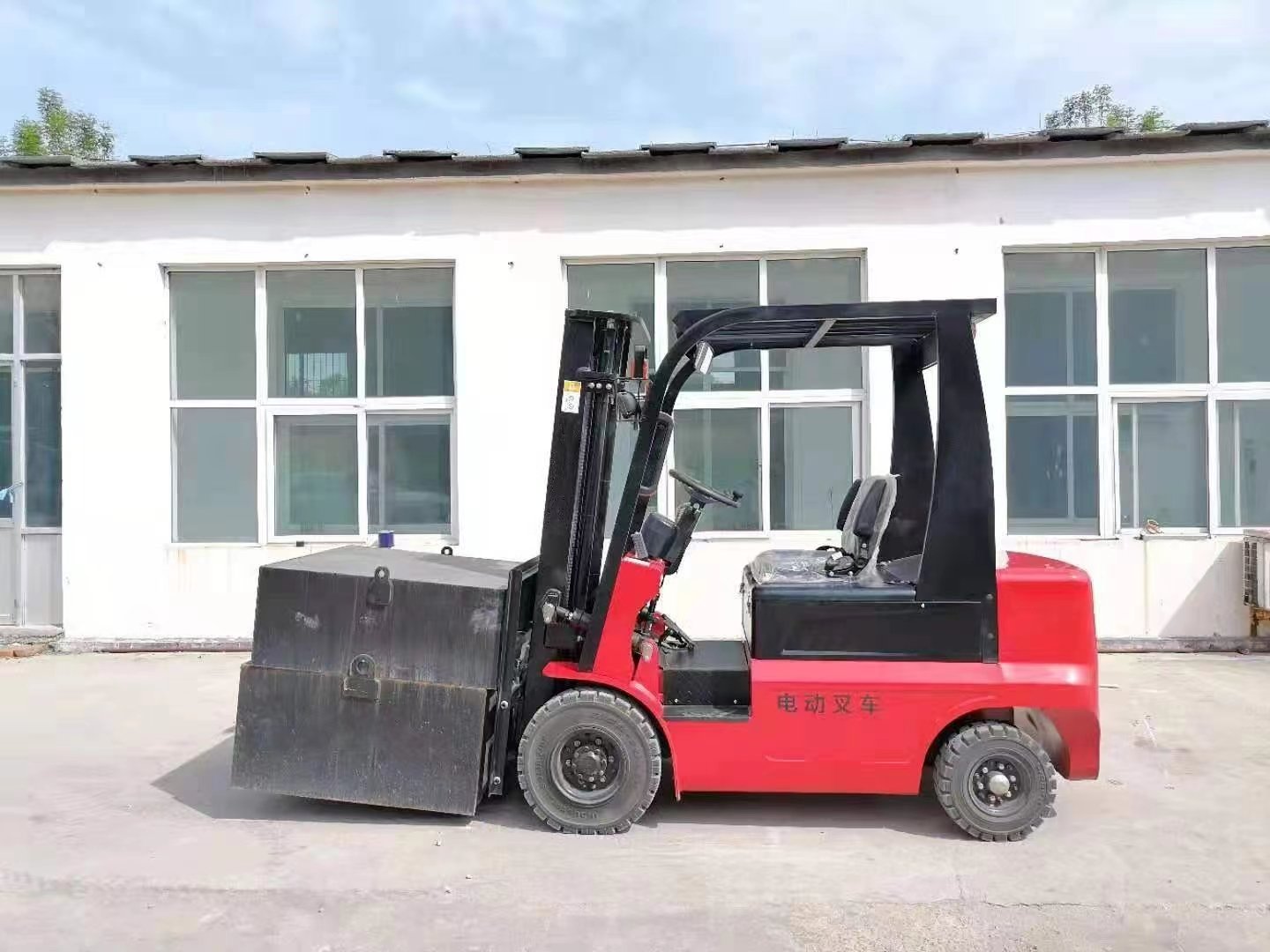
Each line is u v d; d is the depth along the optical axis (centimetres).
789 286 820
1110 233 786
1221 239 783
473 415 816
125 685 708
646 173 797
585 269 829
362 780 430
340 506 845
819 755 415
